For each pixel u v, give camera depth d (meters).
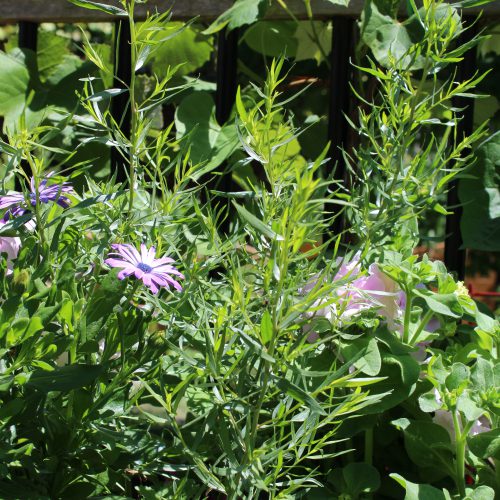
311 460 1.32
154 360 1.07
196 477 1.23
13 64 2.12
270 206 1.02
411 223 1.37
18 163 1.10
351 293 1.21
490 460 1.24
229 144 1.81
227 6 1.86
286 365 0.91
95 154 2.13
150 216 1.13
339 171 1.78
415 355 1.34
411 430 1.20
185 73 2.61
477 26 1.77
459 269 1.74
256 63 2.75
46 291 0.96
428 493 1.05
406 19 1.84
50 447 1.02
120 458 1.07
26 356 0.91
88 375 0.91
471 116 1.73
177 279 1.21
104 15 1.98
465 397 1.08
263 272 1.07
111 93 1.04
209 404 1.18
